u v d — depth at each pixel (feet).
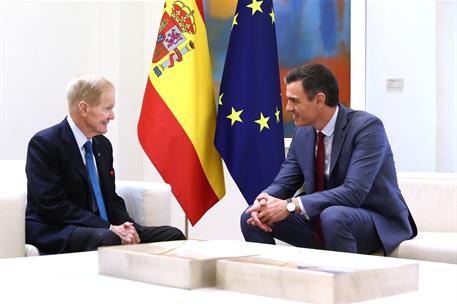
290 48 15.84
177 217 17.35
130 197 11.05
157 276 4.24
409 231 10.32
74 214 9.93
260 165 11.46
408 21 14.84
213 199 11.57
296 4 15.76
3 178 11.66
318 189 10.68
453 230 11.71
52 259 5.58
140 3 17.61
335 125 10.52
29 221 10.05
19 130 16.25
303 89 10.38
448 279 4.62
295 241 10.73
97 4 17.66
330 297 3.56
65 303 3.51
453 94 14.75
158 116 11.30
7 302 3.53
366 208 10.39
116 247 4.77
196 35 11.53
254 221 9.96
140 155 17.71
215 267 4.17
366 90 15.23
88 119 10.32
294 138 11.13
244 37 11.63
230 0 16.71
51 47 16.81
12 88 16.11
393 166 10.67
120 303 3.54
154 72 11.46
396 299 3.76
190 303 3.58
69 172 10.19
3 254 8.87
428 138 14.78
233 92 11.55
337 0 15.35
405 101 14.92
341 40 15.31
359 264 4.14
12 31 16.08
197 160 11.28
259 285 3.85
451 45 14.71
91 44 17.62
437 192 11.91
